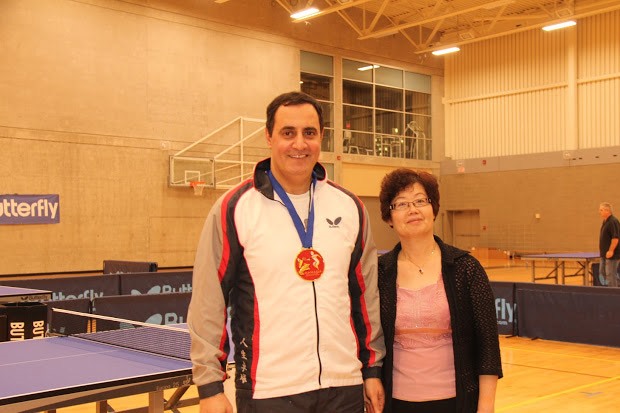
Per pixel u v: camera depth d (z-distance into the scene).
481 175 22.73
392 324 2.48
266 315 2.16
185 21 17.53
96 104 15.93
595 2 19.61
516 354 7.85
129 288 9.80
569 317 8.46
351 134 21.38
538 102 21.34
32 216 14.91
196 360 2.13
